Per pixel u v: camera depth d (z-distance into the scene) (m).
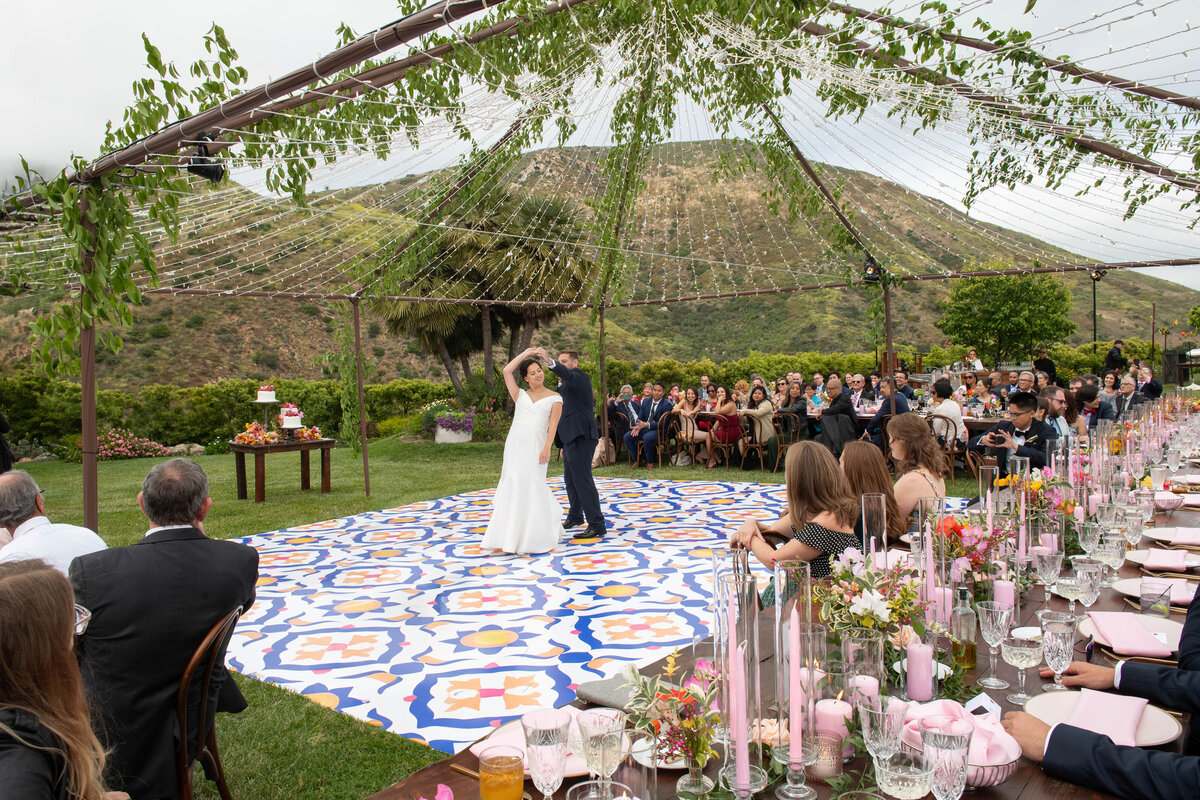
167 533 2.26
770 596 3.01
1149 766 1.30
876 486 3.11
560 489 9.94
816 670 1.47
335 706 3.39
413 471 12.24
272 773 2.77
